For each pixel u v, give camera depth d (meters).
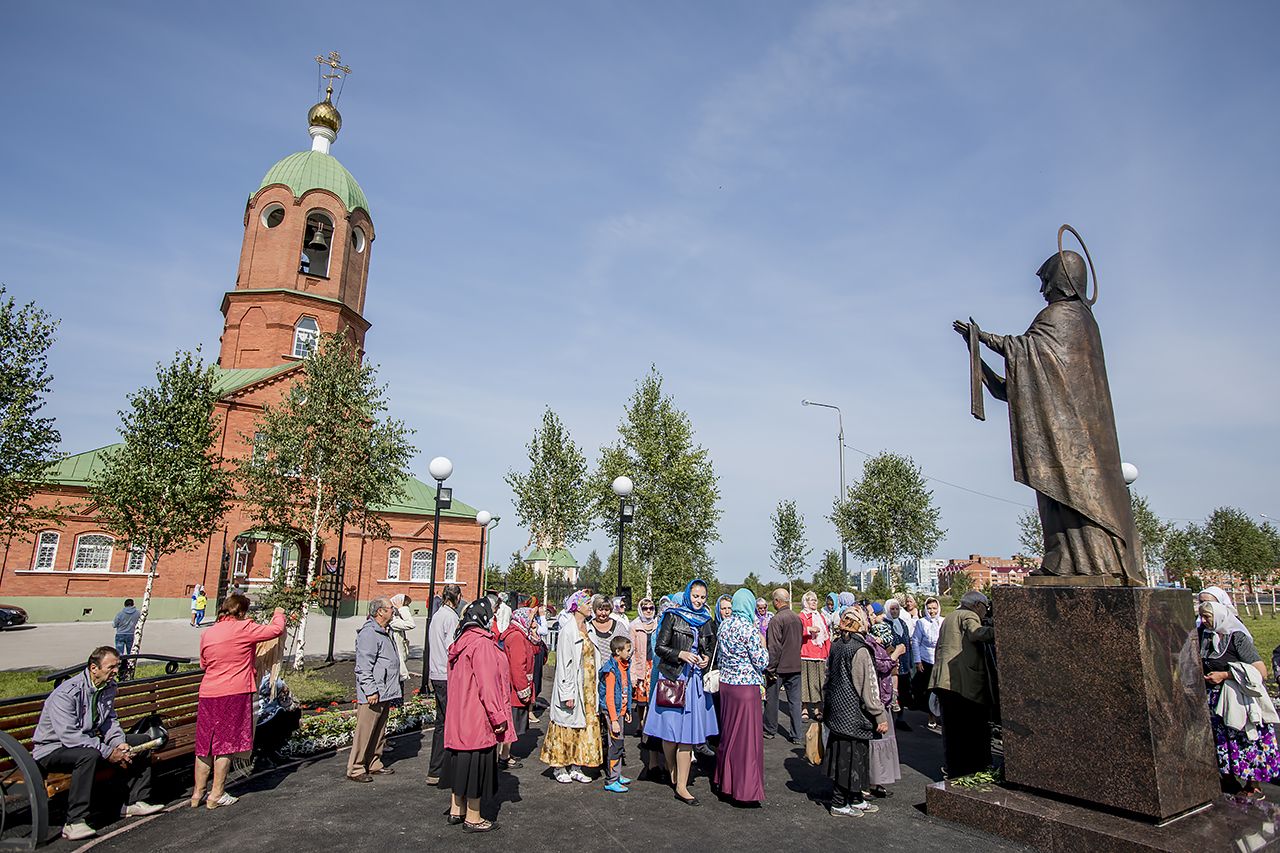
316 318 33.62
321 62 36.91
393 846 5.89
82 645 22.52
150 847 5.80
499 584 36.66
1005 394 7.37
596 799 7.37
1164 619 6.11
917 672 11.51
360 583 36.25
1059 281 7.20
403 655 12.51
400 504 39.00
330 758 8.98
